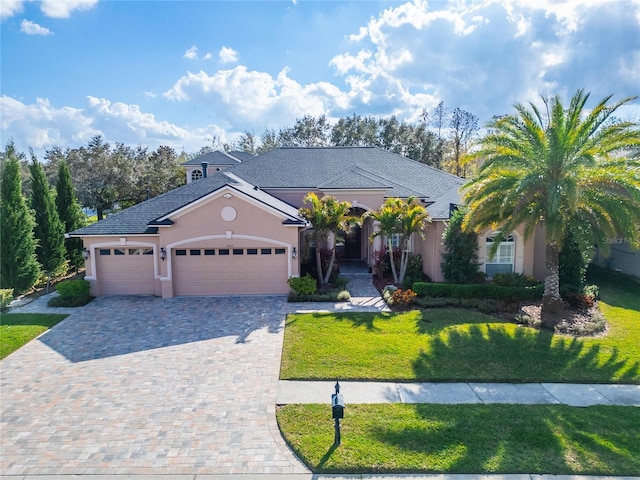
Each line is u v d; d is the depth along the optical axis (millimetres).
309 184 27578
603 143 15695
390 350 13859
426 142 65312
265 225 20781
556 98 15844
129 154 51250
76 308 19125
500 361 13094
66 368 12758
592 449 8578
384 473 7953
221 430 9414
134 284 21312
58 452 8641
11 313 18375
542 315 16953
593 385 11703
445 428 9320
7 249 21312
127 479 7836
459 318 17203
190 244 20641
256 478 7859
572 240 19438
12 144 22062
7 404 10609
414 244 26156
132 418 9922
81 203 45000
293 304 19578
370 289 22406
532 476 7816
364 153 32750
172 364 13016
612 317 17438
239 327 16422
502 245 21422
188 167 39844
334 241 25234
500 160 16422
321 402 10648
